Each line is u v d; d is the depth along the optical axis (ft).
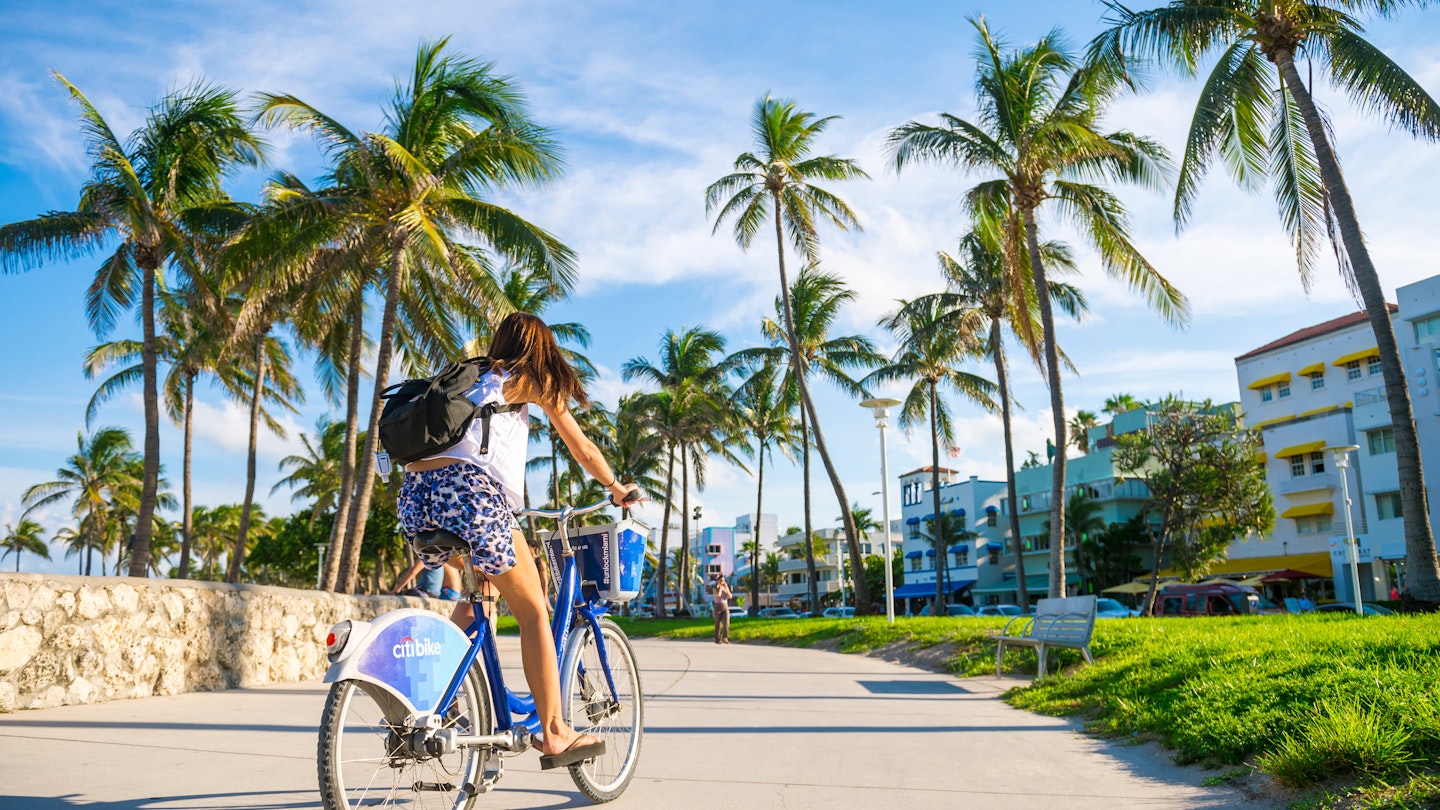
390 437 9.69
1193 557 119.96
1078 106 67.51
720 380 145.79
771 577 338.34
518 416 10.46
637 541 12.59
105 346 111.04
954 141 71.87
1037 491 207.21
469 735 10.15
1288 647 22.09
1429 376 124.36
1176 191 54.85
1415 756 11.68
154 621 25.31
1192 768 14.55
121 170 62.69
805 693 27.25
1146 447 119.65
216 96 63.57
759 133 99.40
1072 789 13.21
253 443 93.61
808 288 124.16
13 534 234.17
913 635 46.50
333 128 56.70
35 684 21.66
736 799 12.42
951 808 12.01
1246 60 53.62
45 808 11.14
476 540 9.71
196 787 12.50
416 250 60.39
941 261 106.22
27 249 63.62
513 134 58.39
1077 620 26.91
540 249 57.82
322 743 8.92
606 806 11.94
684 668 38.19
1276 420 152.46
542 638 10.46
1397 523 128.88
